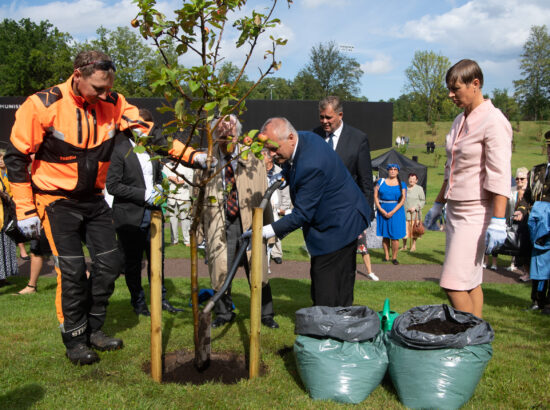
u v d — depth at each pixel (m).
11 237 5.93
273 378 3.20
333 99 4.30
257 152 2.87
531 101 87.44
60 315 3.45
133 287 4.77
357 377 2.86
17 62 57.94
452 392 2.74
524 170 7.82
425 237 14.19
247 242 3.31
